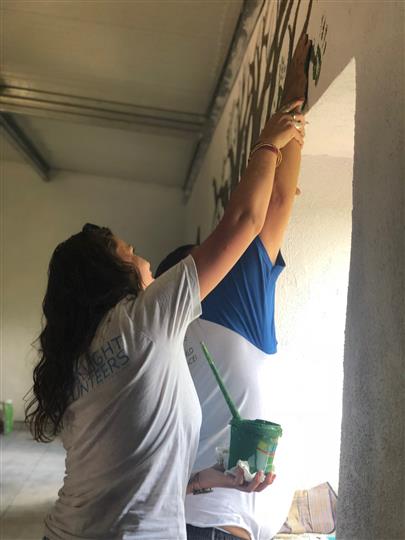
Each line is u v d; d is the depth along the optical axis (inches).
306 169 82.3
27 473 171.6
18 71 158.1
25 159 213.0
